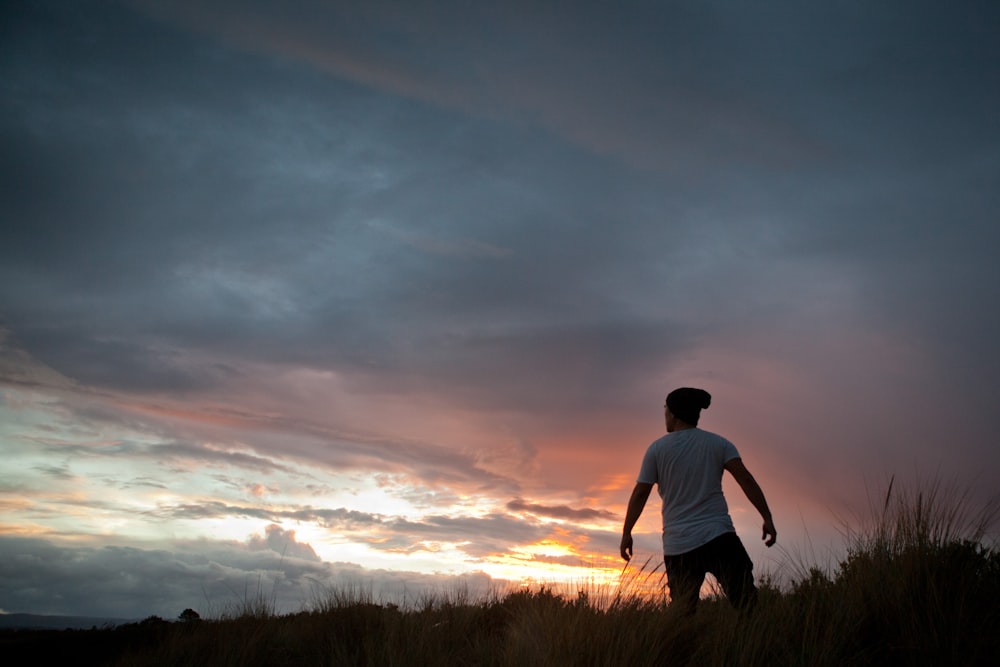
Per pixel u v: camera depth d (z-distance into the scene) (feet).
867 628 14.43
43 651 23.29
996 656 12.75
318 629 21.94
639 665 13.50
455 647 19.07
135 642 24.02
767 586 17.74
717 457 16.52
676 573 16.31
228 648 19.98
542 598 20.98
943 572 15.33
